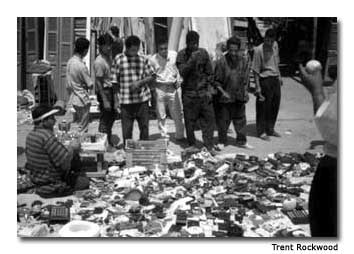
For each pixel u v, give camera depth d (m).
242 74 6.55
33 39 7.61
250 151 6.59
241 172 5.79
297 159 6.13
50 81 7.53
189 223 4.39
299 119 7.71
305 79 3.63
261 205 4.78
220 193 5.09
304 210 4.71
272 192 5.13
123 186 5.19
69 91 6.21
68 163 4.93
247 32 8.77
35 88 7.45
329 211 3.51
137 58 6.06
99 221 4.50
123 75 6.04
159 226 4.36
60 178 5.02
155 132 7.23
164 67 6.45
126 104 6.09
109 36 6.19
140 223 4.43
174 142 6.85
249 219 4.59
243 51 6.71
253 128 7.54
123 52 6.80
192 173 5.61
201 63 6.22
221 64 6.50
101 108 6.25
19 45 7.52
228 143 6.93
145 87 6.16
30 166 4.99
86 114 6.24
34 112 4.91
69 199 4.95
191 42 6.16
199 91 6.30
